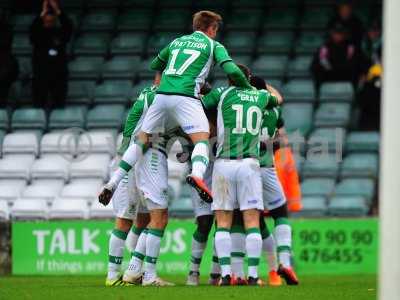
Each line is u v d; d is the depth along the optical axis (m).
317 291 28.17
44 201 48.06
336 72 54.41
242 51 58.00
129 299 24.94
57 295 26.44
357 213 49.25
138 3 60.88
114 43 58.72
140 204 31.58
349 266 43.34
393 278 17.41
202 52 30.25
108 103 55.00
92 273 42.84
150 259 30.39
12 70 54.12
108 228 42.88
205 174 32.25
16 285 31.98
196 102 30.06
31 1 60.38
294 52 58.09
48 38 52.50
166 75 30.28
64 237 43.03
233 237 31.86
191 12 60.50
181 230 42.59
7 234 42.69
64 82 53.16
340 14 54.22
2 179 49.81
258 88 33.00
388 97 17.56
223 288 28.89
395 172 17.47
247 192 30.42
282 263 32.06
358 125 54.72
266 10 60.50
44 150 50.38
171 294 26.34
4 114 52.22
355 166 51.53
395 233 17.42
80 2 61.12
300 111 53.88
